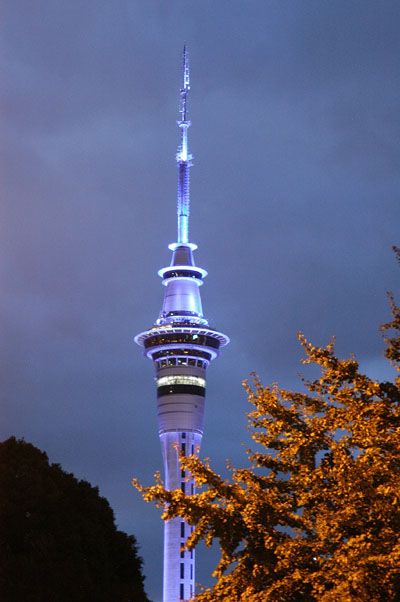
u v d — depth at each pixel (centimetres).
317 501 3197
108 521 7888
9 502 7306
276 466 3488
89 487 7919
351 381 3469
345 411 3356
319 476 3225
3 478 7406
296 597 2989
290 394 3544
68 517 7462
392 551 2811
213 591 3203
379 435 3188
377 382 3450
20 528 7275
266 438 3528
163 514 3158
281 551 2967
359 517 2962
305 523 3119
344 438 3281
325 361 3497
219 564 3244
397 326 3656
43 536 7200
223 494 3159
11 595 6956
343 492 3044
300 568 2981
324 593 2909
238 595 3162
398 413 3288
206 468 3206
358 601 2706
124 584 7662
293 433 3403
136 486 3194
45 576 7044
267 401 3506
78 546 7356
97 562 7475
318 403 3497
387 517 2912
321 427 3362
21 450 7769
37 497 7394
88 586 7212
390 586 2742
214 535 3116
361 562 2767
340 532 2972
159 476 3256
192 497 3148
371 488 2936
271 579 3084
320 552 2978
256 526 3075
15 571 6981
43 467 7731
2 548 7081
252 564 3159
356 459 3170
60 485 7712
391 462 3084
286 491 3384
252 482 3366
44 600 7012
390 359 3634
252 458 3506
